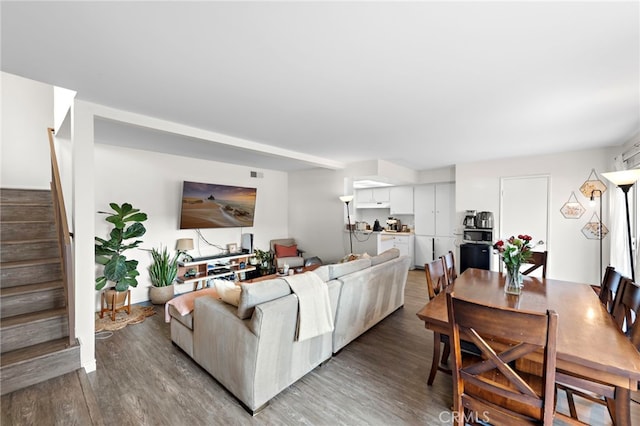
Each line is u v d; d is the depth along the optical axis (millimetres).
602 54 1652
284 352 2043
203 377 2293
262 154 4008
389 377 2299
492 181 5000
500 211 4926
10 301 2398
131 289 4148
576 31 1438
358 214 7801
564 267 4395
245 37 1499
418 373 2355
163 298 4055
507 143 3818
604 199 4090
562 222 4410
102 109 2445
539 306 1874
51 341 2373
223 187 5059
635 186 3469
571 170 4332
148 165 4348
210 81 2008
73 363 2291
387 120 2859
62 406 1919
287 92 2193
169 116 2723
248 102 2387
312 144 3842
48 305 2561
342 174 5512
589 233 4203
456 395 1382
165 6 1253
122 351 2707
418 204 6625
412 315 3662
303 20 1358
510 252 2172
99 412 1878
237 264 5246
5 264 2590
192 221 4699
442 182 6207
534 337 1115
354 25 1398
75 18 1330
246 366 1899
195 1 1223
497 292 2197
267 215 6148
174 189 4641
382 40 1528
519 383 1190
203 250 5031
